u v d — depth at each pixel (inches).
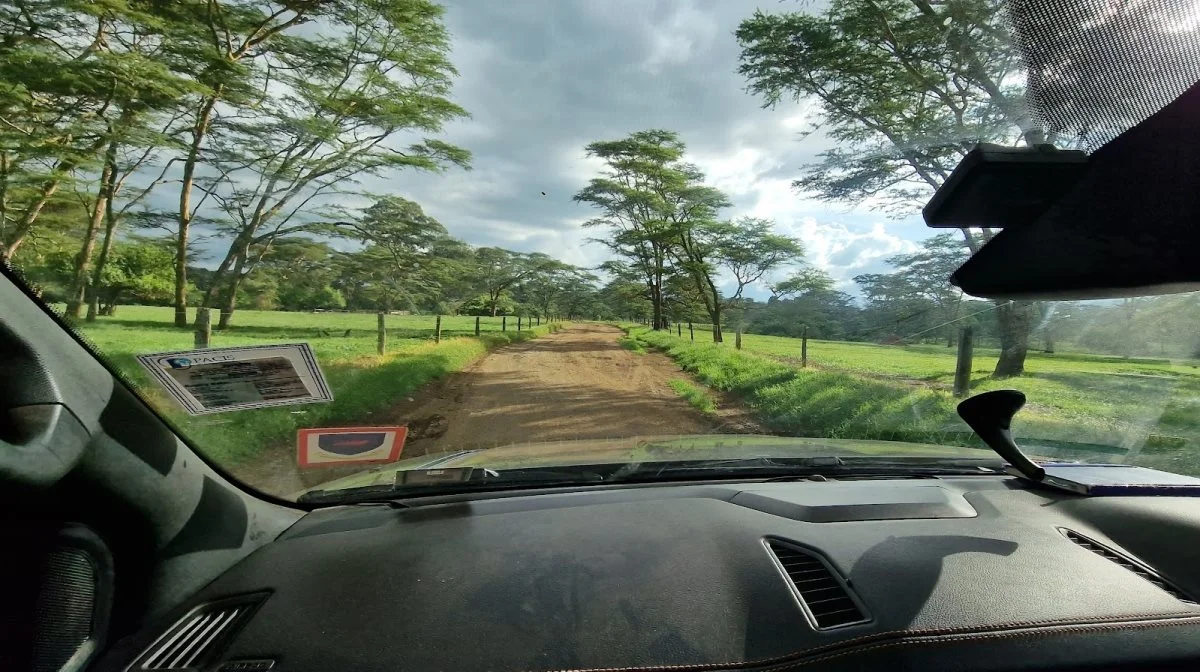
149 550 56.6
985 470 107.5
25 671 47.0
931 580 59.3
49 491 47.5
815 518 77.5
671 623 53.1
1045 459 121.5
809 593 57.6
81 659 49.5
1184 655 48.3
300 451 98.5
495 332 1116.5
